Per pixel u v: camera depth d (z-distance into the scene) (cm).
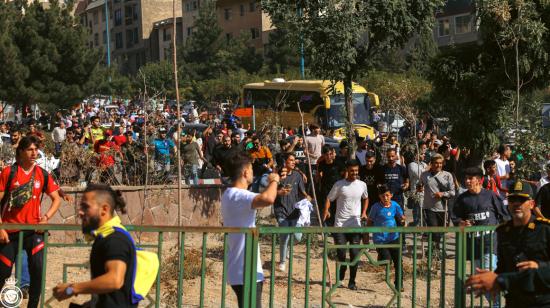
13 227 634
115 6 10550
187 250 1239
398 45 1550
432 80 1517
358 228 713
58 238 1271
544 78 1451
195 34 6625
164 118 1836
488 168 1366
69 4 4331
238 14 8144
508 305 622
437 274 1176
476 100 1482
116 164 1530
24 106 4334
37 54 4053
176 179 1603
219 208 1512
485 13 1409
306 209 1195
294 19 1478
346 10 1452
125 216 1366
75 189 1299
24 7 4338
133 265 504
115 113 3769
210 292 1004
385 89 3659
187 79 6212
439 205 1272
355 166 1130
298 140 1755
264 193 648
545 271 579
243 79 5772
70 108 4212
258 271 659
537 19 1407
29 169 774
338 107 3366
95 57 4291
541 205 956
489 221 1009
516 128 1439
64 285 490
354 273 1070
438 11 1571
